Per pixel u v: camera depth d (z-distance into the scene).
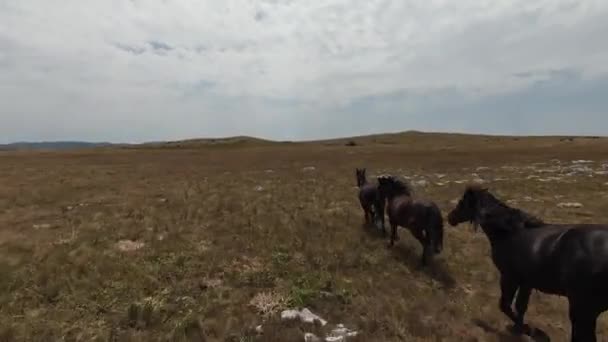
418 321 8.34
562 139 115.94
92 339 7.54
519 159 51.12
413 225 11.70
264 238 14.42
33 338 7.50
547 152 59.53
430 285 10.64
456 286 10.59
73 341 7.54
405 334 7.86
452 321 8.58
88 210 20.14
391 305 9.14
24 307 8.84
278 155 69.44
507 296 8.08
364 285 10.33
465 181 31.11
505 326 8.37
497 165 44.62
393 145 104.25
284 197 23.97
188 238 14.42
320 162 53.41
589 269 6.20
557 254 6.80
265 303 9.09
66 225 16.67
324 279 10.51
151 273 10.94
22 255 12.34
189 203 21.66
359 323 8.27
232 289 9.97
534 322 8.48
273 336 7.58
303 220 17.20
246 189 27.91
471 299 9.69
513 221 7.95
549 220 17.70
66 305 8.95
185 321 8.12
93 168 46.25
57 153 82.81
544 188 26.23
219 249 13.08
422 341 7.63
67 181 32.75
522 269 7.55
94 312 8.64
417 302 9.33
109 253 12.49
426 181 31.69
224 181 33.22
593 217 18.14
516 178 32.12
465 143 107.38
